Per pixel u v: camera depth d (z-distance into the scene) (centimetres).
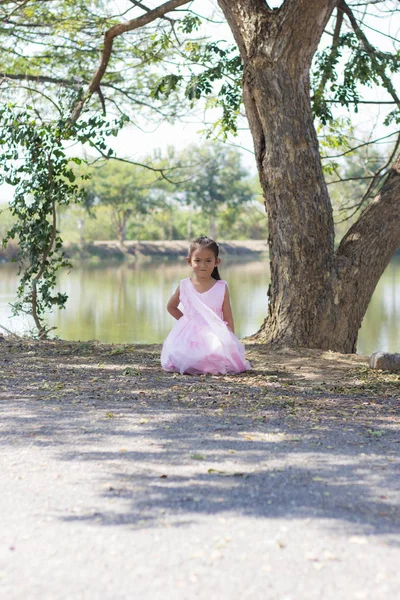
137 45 1329
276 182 821
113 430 431
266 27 798
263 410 491
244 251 8569
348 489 325
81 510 300
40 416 469
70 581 238
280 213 828
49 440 409
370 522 286
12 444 402
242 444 400
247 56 816
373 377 644
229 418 464
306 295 827
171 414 475
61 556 256
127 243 8338
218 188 8550
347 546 263
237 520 287
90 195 7469
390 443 408
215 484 331
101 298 2770
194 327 650
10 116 977
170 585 234
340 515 293
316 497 314
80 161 984
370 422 461
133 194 7681
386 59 1047
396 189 863
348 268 832
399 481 338
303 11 771
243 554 256
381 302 2567
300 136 811
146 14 1016
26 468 357
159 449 390
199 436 417
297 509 299
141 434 421
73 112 1030
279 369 683
